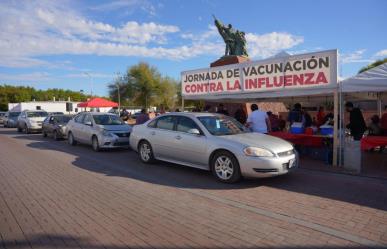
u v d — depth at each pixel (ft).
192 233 14.21
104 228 14.84
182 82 43.29
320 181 23.44
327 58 28.81
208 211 16.99
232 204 18.13
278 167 21.63
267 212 16.79
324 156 31.45
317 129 36.01
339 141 28.89
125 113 80.18
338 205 17.89
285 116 68.95
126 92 182.50
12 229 14.84
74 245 13.17
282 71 32.12
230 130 25.94
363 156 34.91
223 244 13.12
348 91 27.89
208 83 39.63
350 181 23.43
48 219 16.03
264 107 69.67
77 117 45.91
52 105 148.77
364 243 13.14
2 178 24.86
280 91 32.42
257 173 21.59
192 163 25.72
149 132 29.78
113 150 40.47
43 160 33.06
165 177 24.89
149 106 185.57
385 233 14.08
